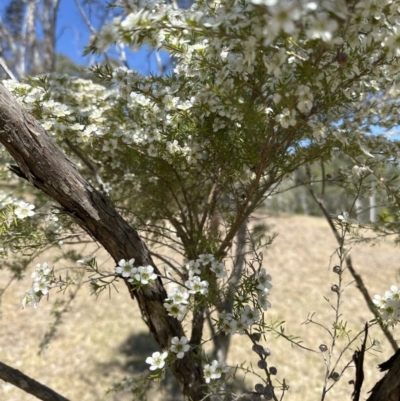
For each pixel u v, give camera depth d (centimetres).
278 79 32
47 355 141
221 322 36
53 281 37
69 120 46
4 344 145
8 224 39
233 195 45
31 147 32
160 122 43
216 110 37
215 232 48
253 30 25
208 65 34
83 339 150
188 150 43
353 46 28
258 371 131
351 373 129
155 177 52
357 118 45
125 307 173
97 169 60
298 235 281
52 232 48
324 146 38
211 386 38
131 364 137
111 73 42
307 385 124
